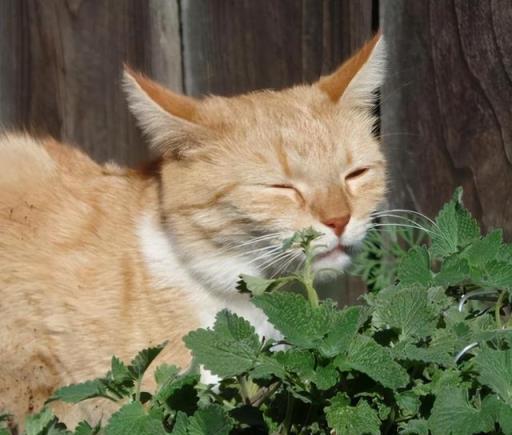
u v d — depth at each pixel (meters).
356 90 5.91
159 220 5.64
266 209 5.30
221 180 5.37
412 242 7.18
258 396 3.44
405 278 3.61
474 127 7.09
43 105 7.76
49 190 5.94
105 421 5.31
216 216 5.36
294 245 4.78
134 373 3.17
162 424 3.08
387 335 3.21
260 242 5.34
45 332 5.64
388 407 3.12
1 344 5.68
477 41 6.98
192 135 5.51
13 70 7.74
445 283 3.54
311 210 5.32
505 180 7.05
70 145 7.39
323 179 5.40
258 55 7.52
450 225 3.82
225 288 5.46
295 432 3.29
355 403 3.14
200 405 3.18
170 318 5.49
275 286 3.54
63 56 7.68
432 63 7.13
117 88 7.67
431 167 7.27
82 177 6.10
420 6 7.09
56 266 5.64
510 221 7.07
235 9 7.49
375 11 7.29
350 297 7.38
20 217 5.79
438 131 7.20
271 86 7.54
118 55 7.64
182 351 5.48
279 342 3.26
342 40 7.38
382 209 7.38
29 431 3.24
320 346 2.97
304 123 5.59
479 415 2.92
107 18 7.60
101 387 3.16
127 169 6.37
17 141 6.29
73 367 5.64
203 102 5.80
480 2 6.93
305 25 7.42
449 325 3.47
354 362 2.97
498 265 3.52
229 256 5.42
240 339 3.08
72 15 7.62
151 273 5.52
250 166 5.36
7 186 5.89
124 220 5.76
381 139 7.10
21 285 5.63
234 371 3.02
